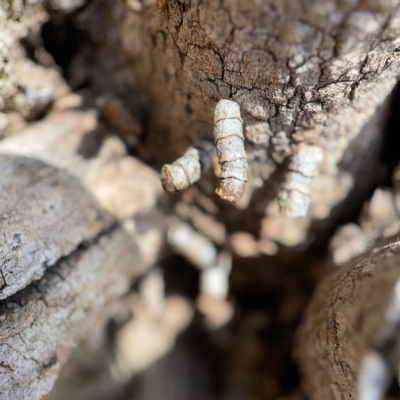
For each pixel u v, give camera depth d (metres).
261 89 0.05
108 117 0.07
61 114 0.07
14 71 0.06
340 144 0.06
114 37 0.07
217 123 0.05
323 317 0.05
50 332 0.05
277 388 0.07
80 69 0.07
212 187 0.07
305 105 0.05
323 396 0.05
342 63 0.05
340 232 0.07
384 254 0.05
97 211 0.06
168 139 0.07
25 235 0.05
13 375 0.05
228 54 0.05
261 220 0.07
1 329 0.05
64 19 0.07
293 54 0.05
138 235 0.07
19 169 0.06
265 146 0.06
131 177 0.07
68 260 0.06
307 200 0.05
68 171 0.06
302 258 0.07
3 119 0.07
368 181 0.07
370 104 0.05
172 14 0.05
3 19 0.06
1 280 0.05
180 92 0.06
